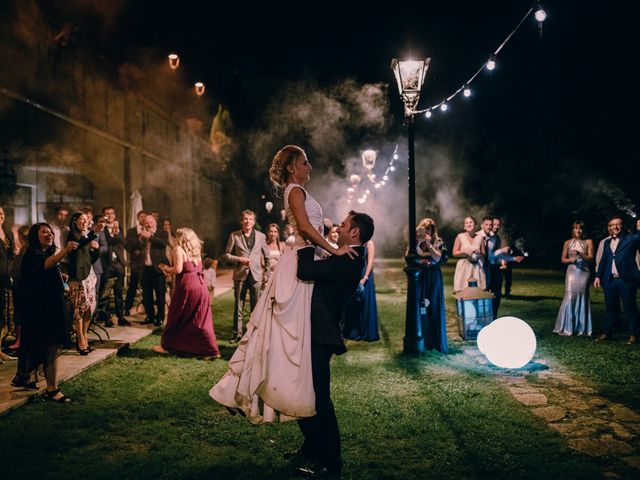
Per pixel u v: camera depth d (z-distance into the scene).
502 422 4.32
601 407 4.71
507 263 12.19
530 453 3.74
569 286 7.90
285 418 3.37
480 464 3.57
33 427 4.21
